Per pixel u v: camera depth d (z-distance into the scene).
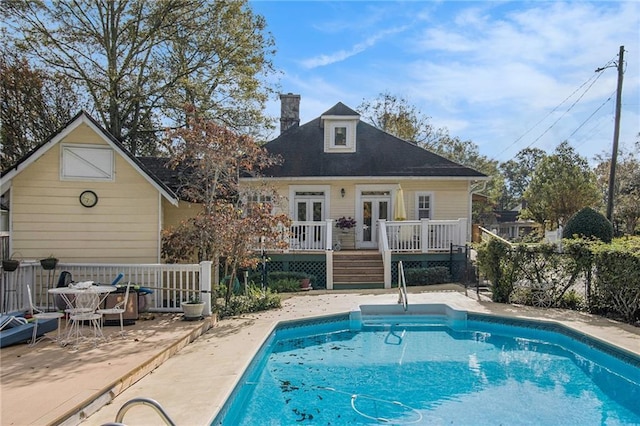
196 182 11.48
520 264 11.08
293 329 9.65
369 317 11.10
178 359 6.69
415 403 5.83
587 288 10.27
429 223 15.38
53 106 20.09
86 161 10.16
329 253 14.57
